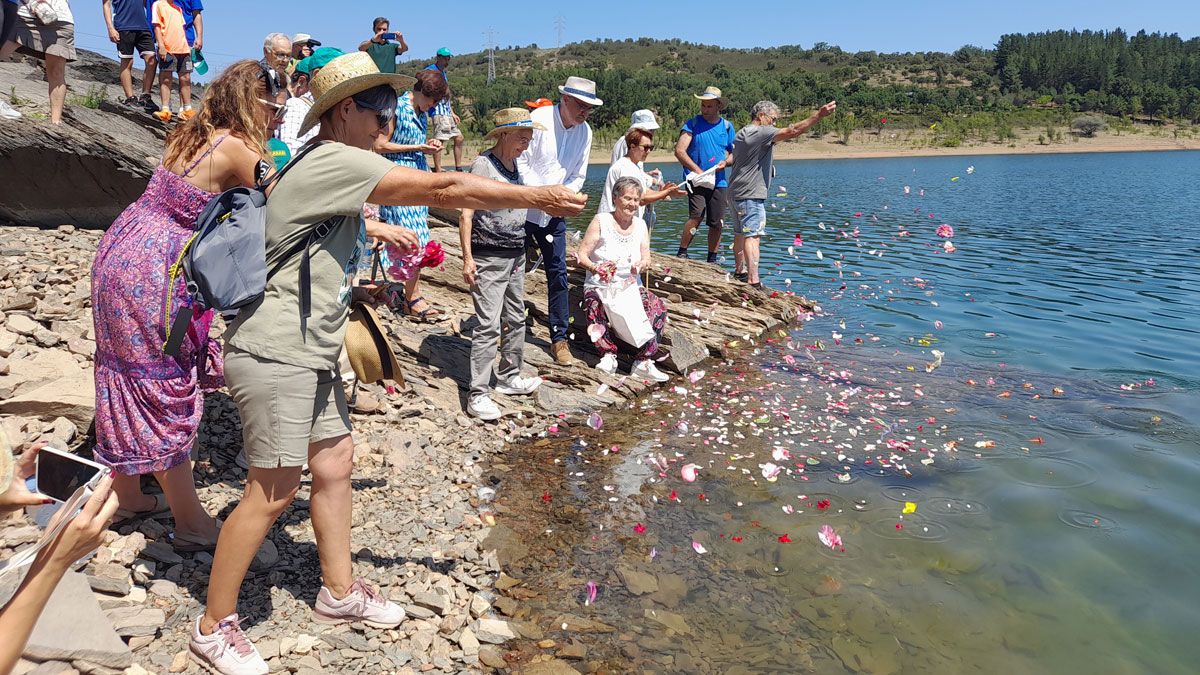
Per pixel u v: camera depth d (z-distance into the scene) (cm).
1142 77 19425
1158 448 543
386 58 1013
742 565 405
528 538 428
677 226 1855
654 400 660
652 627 353
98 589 310
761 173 945
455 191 282
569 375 671
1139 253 1423
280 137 618
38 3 659
